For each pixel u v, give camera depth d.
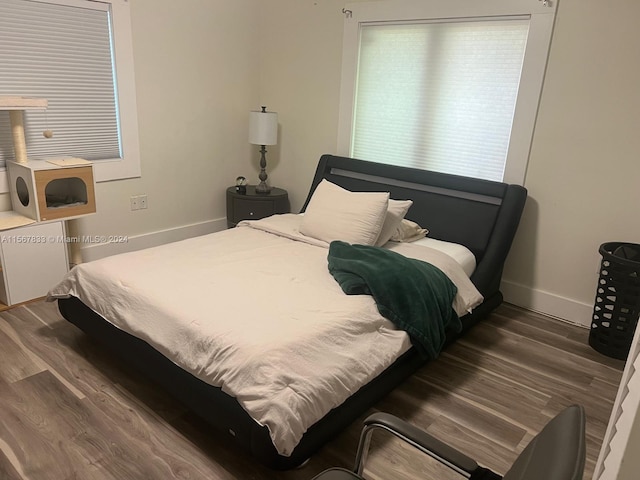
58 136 3.32
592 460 1.94
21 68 3.04
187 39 3.83
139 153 3.76
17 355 2.48
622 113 2.74
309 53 4.05
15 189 3.07
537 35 2.91
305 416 1.64
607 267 2.65
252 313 2.01
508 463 1.92
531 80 2.99
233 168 4.50
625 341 2.66
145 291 2.19
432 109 3.49
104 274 2.38
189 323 1.95
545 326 3.09
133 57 3.54
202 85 4.04
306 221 3.12
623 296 2.60
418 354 2.33
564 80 2.90
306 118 4.22
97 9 3.29
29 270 2.99
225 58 4.14
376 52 3.67
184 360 1.89
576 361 2.69
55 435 1.94
